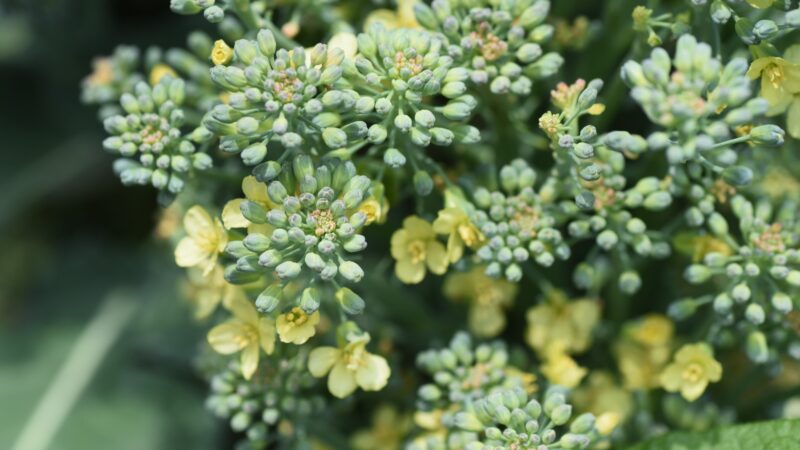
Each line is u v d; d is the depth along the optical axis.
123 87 0.53
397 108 0.44
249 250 0.44
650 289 0.53
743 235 0.46
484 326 0.51
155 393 0.62
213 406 0.49
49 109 0.69
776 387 0.53
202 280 0.49
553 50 0.50
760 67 0.45
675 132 0.42
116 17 0.64
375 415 0.52
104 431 0.61
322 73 0.43
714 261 0.46
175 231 0.54
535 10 0.46
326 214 0.43
